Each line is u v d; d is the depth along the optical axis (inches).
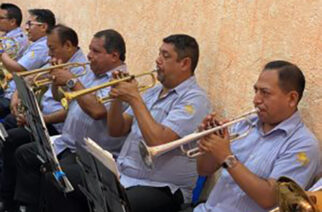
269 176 81.0
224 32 107.6
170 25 125.3
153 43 133.2
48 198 111.7
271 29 95.9
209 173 90.9
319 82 86.8
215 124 79.9
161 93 108.4
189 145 98.8
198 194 101.5
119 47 124.6
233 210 83.5
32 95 105.6
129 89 98.9
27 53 170.6
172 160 99.9
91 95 117.1
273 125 83.8
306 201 58.2
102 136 121.1
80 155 86.6
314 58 87.5
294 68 81.2
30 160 129.4
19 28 199.9
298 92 81.6
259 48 98.8
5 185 144.9
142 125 97.0
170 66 102.8
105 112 117.6
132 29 143.3
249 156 84.5
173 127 97.7
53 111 142.7
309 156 79.8
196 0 115.5
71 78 122.0
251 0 100.1
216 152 78.5
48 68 123.0
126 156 106.0
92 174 83.1
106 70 125.5
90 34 169.9
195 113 99.4
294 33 91.1
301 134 81.0
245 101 102.7
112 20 154.3
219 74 109.6
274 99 80.7
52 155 106.3
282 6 93.2
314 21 87.1
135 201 96.7
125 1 146.1
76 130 123.9
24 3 231.0
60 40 142.3
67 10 186.1
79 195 110.6
